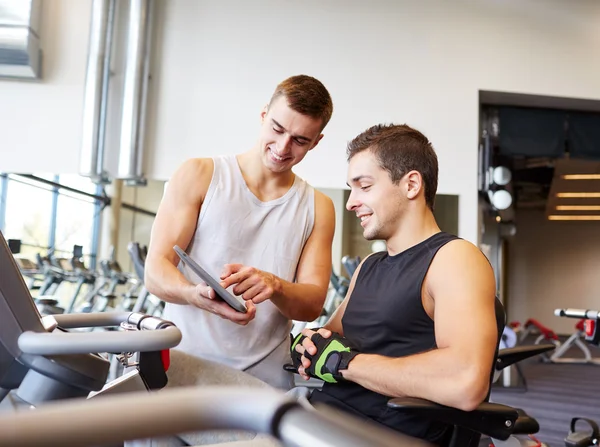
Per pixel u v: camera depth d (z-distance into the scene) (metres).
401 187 1.40
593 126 7.67
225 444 0.96
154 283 1.60
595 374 8.10
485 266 1.28
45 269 6.02
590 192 14.77
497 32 7.00
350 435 0.37
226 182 1.70
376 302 1.39
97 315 1.22
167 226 1.67
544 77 7.04
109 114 6.33
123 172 6.28
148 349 0.97
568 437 2.17
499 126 7.58
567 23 7.09
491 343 1.18
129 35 6.32
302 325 5.71
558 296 16.31
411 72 6.84
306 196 1.77
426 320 1.33
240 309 1.41
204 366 1.39
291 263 1.73
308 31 6.78
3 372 0.96
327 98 1.64
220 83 6.67
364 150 1.43
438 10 6.93
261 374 1.68
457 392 1.13
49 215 6.47
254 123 6.66
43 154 6.48
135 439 0.36
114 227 6.48
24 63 6.28
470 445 1.30
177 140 6.60
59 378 0.95
